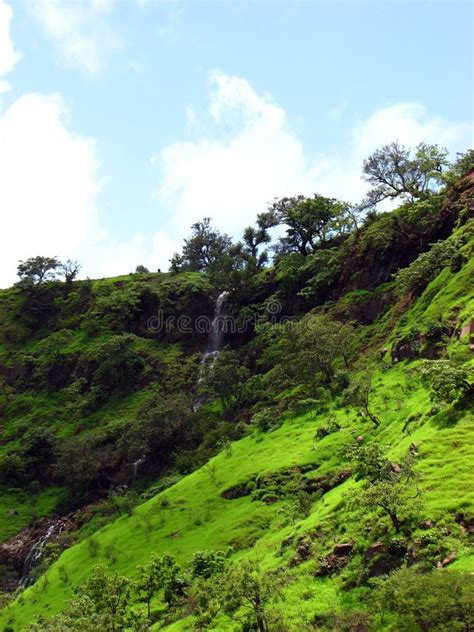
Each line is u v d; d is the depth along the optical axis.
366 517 30.38
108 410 96.00
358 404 49.78
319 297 84.75
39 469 88.06
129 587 34.44
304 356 64.19
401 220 78.56
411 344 53.97
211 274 105.38
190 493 54.03
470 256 58.47
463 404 36.12
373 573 26.70
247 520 44.03
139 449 76.88
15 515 78.94
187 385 94.75
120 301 115.81
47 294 131.50
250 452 56.84
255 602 26.03
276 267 98.19
